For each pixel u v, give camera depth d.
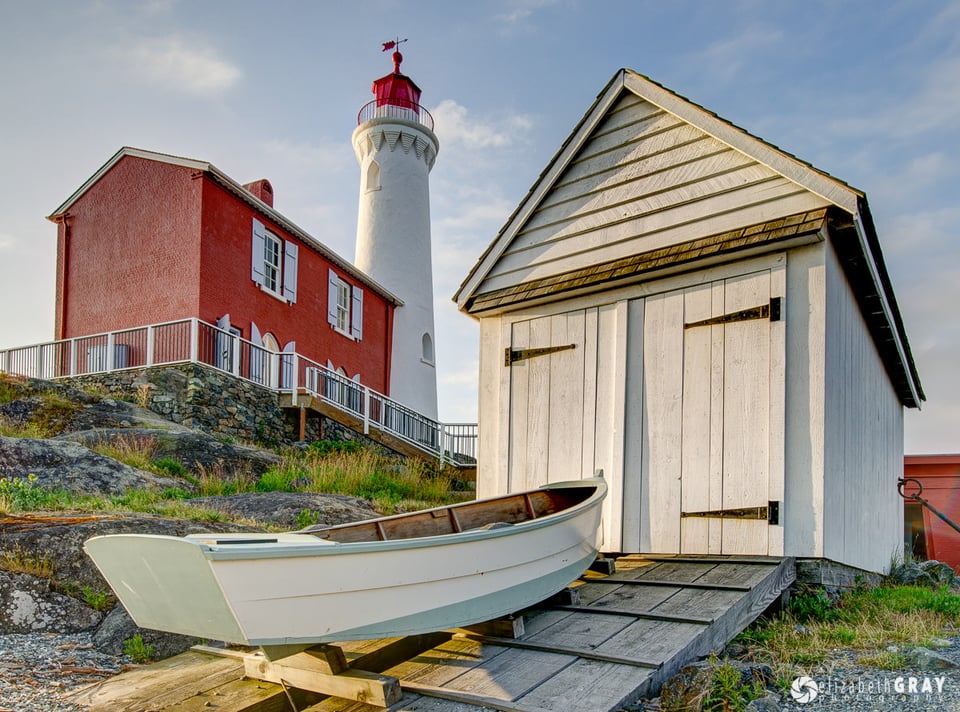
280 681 4.72
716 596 5.59
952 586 8.86
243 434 16.39
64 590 6.05
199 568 3.57
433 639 5.46
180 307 17.73
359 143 29.23
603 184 8.24
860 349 8.25
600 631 5.18
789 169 6.68
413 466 16.88
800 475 6.36
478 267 9.13
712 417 6.95
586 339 8.10
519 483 8.40
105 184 19.88
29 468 9.56
